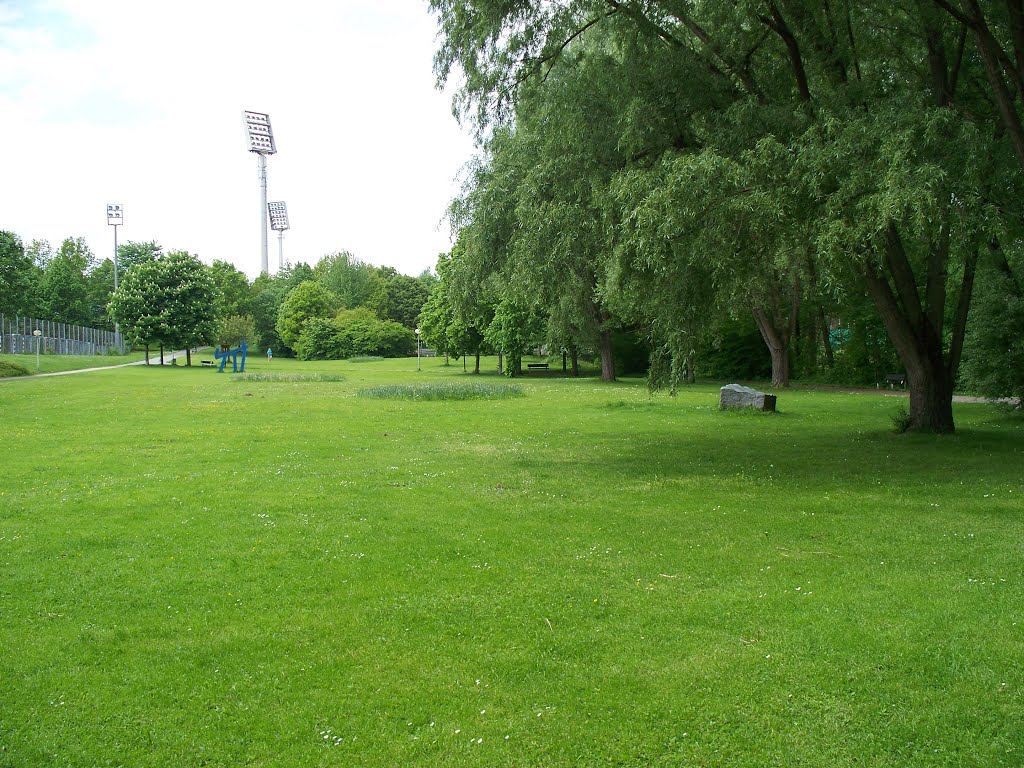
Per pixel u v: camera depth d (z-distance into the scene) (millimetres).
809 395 33812
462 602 6875
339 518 10055
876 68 16484
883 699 5039
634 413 25422
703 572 7707
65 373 50625
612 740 4605
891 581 7340
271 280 133375
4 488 11945
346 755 4453
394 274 140125
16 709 4969
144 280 67312
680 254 12023
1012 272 20016
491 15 13805
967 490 11695
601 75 14180
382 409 26781
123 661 5672
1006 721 4742
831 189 11719
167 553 8406
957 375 31000
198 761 4406
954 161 11602
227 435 19047
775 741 4582
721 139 12750
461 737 4629
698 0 14914
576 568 7875
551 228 14000
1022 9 13375
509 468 14242
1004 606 6613
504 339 51969
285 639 6059
